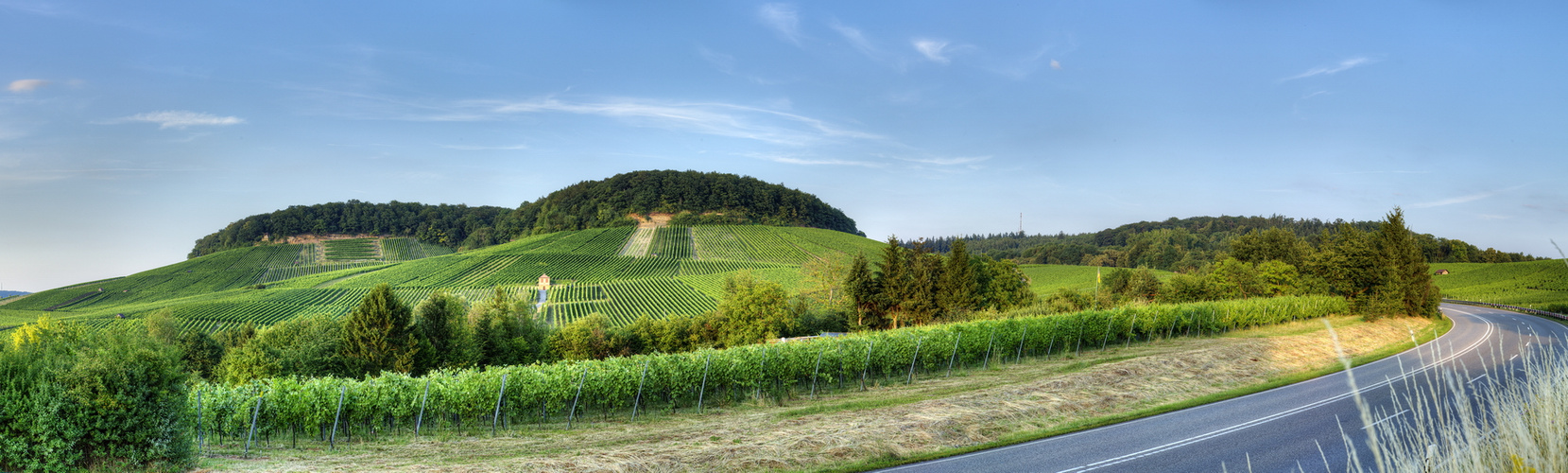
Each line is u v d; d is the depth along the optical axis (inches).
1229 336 1867.6
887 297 2738.7
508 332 2753.4
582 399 991.0
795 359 1154.0
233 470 614.9
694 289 5364.2
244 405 783.7
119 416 592.4
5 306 6269.7
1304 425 779.4
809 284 4485.7
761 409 1045.8
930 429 751.1
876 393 1144.8
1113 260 6973.4
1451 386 215.9
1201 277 2795.3
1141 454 679.1
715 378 1085.1
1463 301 3503.9
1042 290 4928.6
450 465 622.8
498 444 789.2
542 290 5536.4
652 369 1036.5
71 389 577.3
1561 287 3681.1
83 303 6471.5
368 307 1973.4
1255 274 2815.0
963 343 1378.0
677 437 768.9
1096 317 1642.5
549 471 601.6
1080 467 641.0
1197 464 642.2
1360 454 647.8
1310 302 2204.7
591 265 6525.6
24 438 561.3
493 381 914.7
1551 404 206.8
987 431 763.4
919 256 2842.0
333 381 866.1
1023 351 1525.6
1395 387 983.0
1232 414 851.4
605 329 3053.6
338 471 609.0
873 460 672.4
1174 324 1822.1
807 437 721.6
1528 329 1939.0
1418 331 1945.1
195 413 700.7
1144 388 991.0
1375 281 2192.4
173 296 6712.6
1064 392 948.0
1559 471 193.9
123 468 589.9
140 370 605.3
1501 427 207.2
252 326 3590.1
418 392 890.7
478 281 5920.3
